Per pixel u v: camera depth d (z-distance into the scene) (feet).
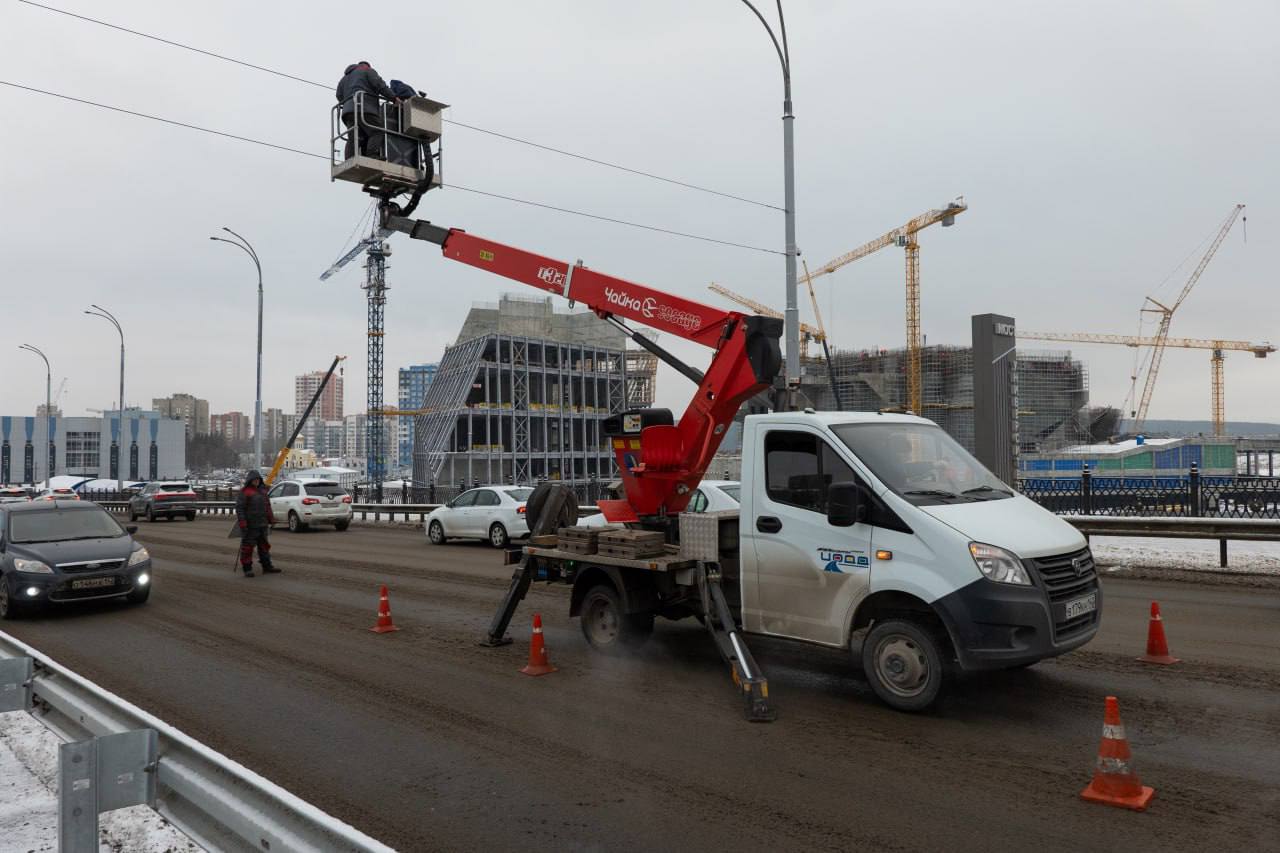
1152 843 13.47
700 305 28.73
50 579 35.96
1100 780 15.25
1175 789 15.61
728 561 24.67
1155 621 25.21
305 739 19.62
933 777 16.44
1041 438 286.87
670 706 21.74
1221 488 62.49
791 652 27.53
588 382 304.71
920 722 19.75
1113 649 26.58
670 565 24.35
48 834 14.52
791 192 60.80
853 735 19.02
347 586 44.91
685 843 13.93
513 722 20.67
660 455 28.40
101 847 14.44
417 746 19.03
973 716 20.11
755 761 17.60
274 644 30.32
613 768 17.42
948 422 294.66
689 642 29.43
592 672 25.48
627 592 26.35
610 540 26.68
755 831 14.32
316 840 8.96
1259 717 19.76
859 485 20.89
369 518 114.83
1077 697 21.45
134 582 38.17
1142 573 44.01
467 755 18.39
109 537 40.22
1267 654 25.81
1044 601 18.69
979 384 69.87
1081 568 20.08
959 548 19.12
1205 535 45.34
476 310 294.87
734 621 23.95
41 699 16.30
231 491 163.02
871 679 20.95
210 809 10.41
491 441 272.31
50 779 17.25
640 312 30.14
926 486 21.17
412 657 27.96
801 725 19.84
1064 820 14.38
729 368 27.27
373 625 33.78
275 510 91.25
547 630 32.12
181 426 444.55
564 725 20.35
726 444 61.72
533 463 280.31
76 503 41.73
